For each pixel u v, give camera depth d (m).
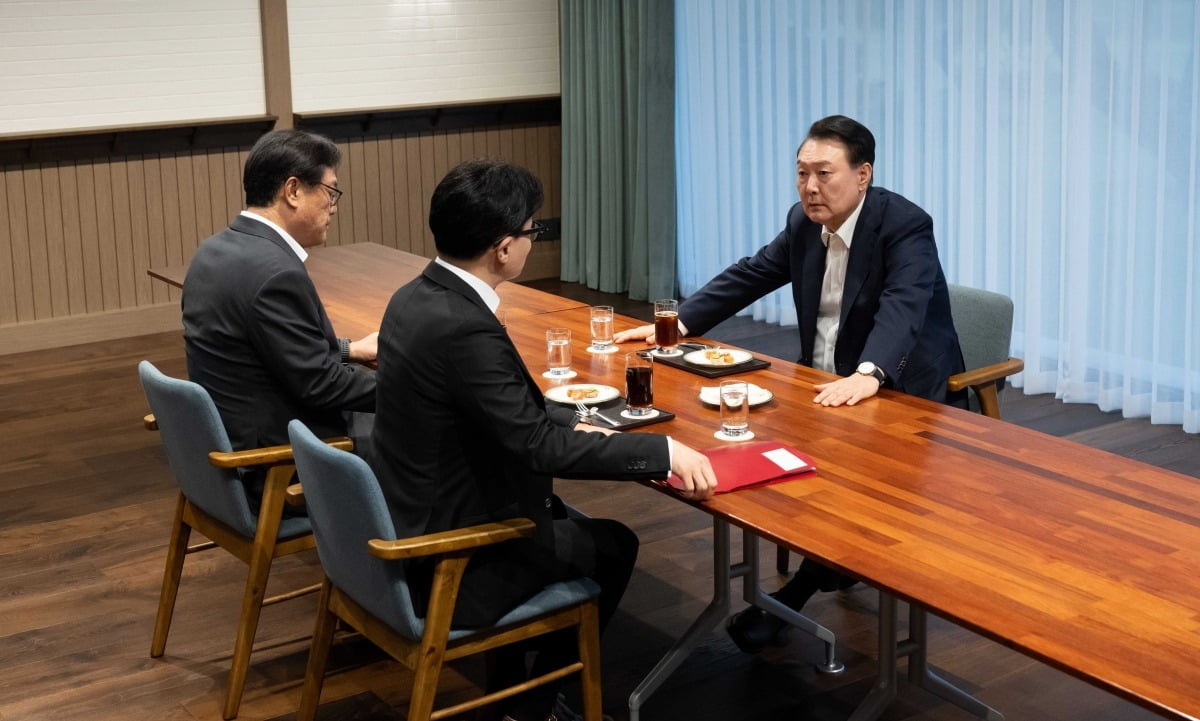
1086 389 5.16
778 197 6.54
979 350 3.38
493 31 7.38
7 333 6.19
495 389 2.23
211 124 6.51
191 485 2.91
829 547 2.04
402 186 7.29
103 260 6.41
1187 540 2.04
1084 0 4.86
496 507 2.35
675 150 7.08
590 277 7.59
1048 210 5.16
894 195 3.20
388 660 3.16
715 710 2.89
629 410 2.73
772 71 6.44
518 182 2.28
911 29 5.59
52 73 6.16
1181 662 1.64
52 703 2.96
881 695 2.67
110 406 5.33
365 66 7.02
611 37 7.04
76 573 3.69
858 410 2.77
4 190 6.09
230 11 6.56
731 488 2.30
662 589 3.53
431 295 2.29
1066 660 1.65
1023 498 2.23
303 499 2.66
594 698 2.52
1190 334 4.69
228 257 2.88
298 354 2.82
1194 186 4.58
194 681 3.06
